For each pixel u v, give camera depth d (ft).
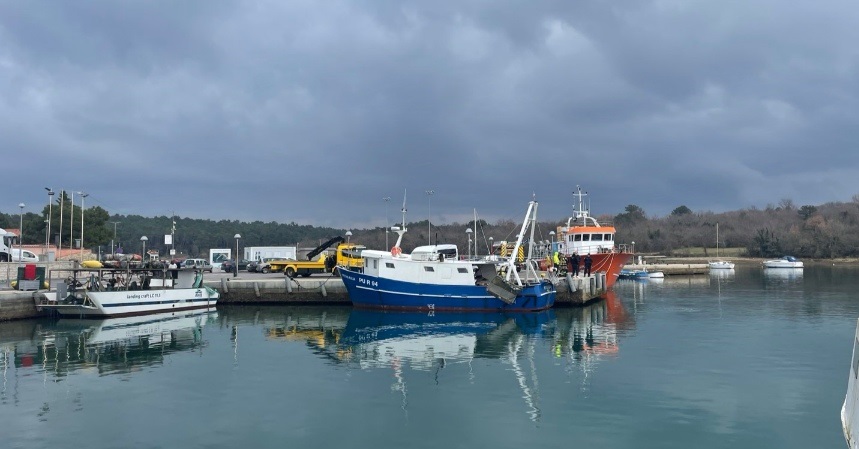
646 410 59.67
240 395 66.13
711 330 108.27
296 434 53.78
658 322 120.06
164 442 52.03
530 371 76.89
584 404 61.87
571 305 149.28
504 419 57.52
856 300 160.45
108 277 155.12
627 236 471.62
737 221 526.98
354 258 175.22
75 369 78.79
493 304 136.56
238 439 52.65
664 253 454.81
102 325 116.88
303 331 111.65
